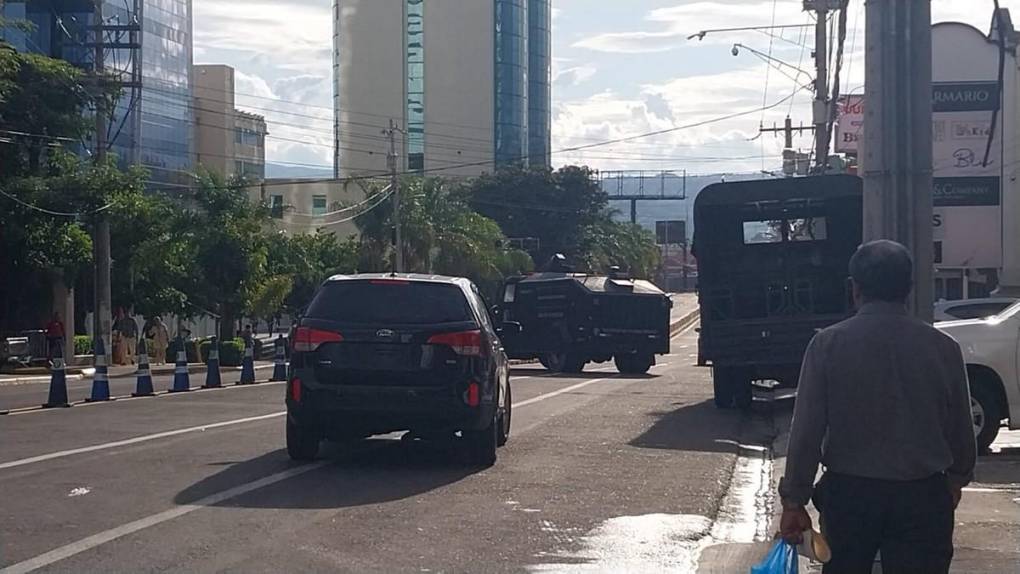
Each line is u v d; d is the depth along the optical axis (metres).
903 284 5.32
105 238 41.12
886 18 10.50
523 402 23.11
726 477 13.35
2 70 38.19
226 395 23.95
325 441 15.88
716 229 22.64
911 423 5.14
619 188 109.00
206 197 50.03
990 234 41.78
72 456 14.07
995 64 41.75
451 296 13.45
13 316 44.31
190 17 84.69
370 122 114.00
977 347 14.47
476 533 9.99
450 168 103.75
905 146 10.45
